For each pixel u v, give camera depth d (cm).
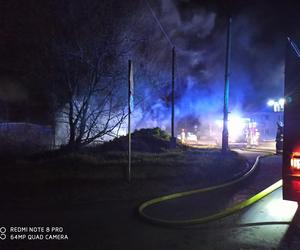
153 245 616
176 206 894
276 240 645
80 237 650
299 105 716
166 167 1331
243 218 790
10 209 813
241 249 600
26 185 1002
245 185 1211
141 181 1112
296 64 722
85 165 1268
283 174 731
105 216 781
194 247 609
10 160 1391
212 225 737
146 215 777
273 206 905
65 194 942
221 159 1614
